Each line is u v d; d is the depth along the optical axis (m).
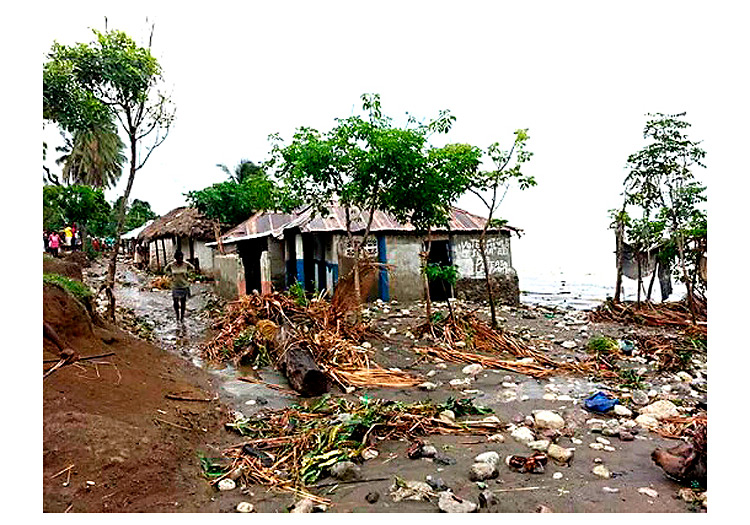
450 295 17.66
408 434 6.04
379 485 4.78
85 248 33.09
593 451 5.58
